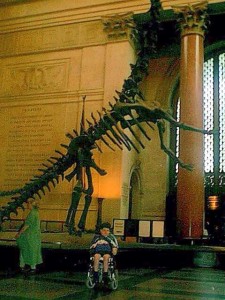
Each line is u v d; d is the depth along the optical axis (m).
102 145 14.05
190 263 10.61
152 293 5.43
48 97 15.39
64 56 15.54
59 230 13.63
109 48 14.75
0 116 15.98
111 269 5.62
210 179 16.28
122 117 7.79
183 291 5.75
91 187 8.37
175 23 15.33
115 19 14.72
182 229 12.36
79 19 15.52
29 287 5.62
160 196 16.25
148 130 16.83
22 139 15.45
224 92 16.84
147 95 17.20
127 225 12.02
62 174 8.42
